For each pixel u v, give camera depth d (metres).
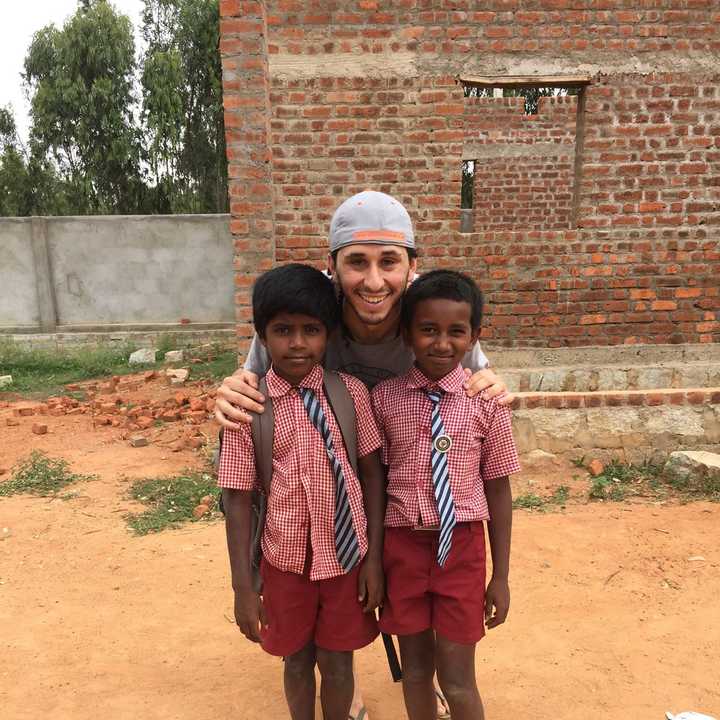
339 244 1.88
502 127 11.93
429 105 5.55
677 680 2.75
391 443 1.99
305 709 2.08
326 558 1.91
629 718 2.53
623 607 3.31
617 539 4.05
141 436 6.38
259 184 5.05
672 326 6.12
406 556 1.94
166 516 4.55
